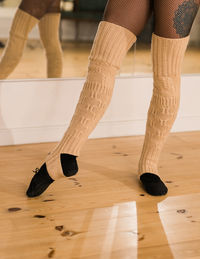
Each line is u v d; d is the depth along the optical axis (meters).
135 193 1.68
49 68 2.10
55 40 2.05
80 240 1.34
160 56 1.52
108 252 1.28
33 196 1.61
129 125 2.32
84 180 1.78
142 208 1.56
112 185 1.75
